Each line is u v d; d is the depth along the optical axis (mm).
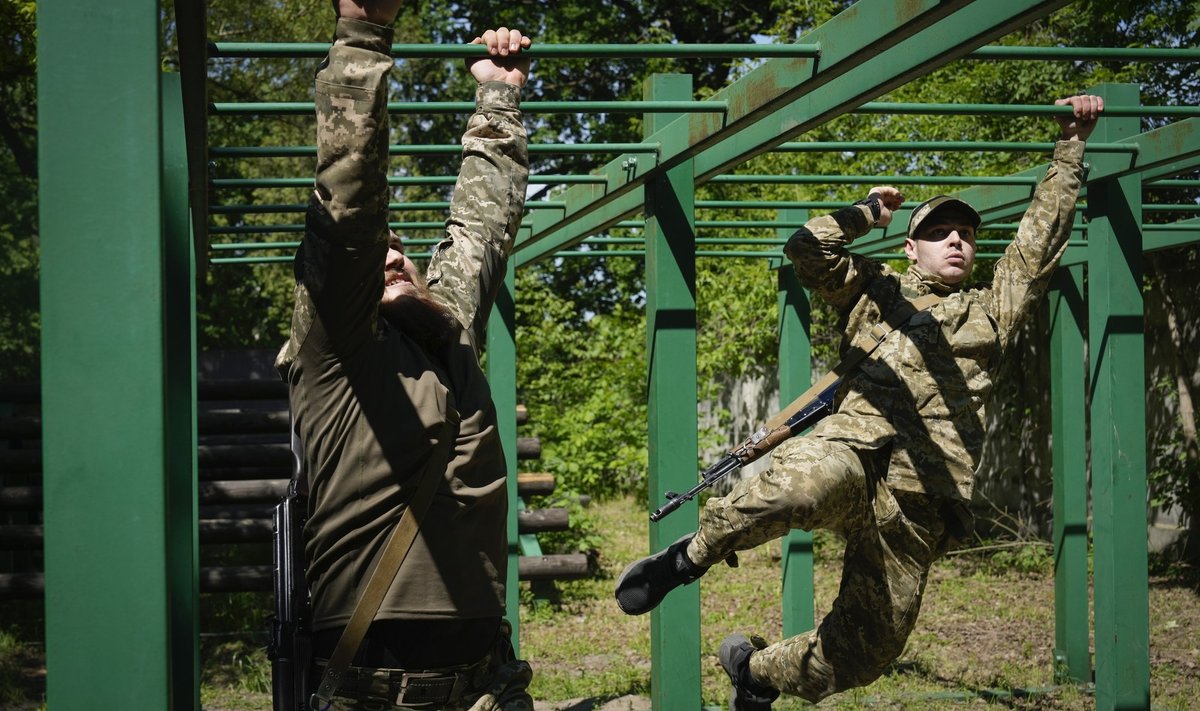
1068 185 3539
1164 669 6777
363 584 2111
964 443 3303
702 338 12508
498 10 18781
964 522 3377
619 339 12602
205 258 4582
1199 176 6086
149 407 1550
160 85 1574
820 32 2965
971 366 3371
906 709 5867
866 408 3350
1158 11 9945
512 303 6875
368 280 1965
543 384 12516
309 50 2580
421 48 2500
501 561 2246
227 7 14703
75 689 1526
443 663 2131
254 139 16297
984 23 2740
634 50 2750
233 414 8789
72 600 1530
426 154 3824
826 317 11883
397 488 2098
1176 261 10133
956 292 3504
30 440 9047
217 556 11383
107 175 1555
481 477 2213
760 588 10047
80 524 1535
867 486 3281
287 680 2133
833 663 3578
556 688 6566
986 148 4109
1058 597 6680
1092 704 5992
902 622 3402
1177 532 10617
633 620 8844
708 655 7414
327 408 2094
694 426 4148
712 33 19859
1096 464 4539
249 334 17547
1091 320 4605
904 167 11164
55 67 1550
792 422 3721
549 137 18953
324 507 2109
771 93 3201
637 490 14805
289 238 16781
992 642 7672
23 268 6598
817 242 3471
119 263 1551
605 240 6594
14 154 6809
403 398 2115
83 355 1543
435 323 2238
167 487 1571
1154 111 3494
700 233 12344
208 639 8383
